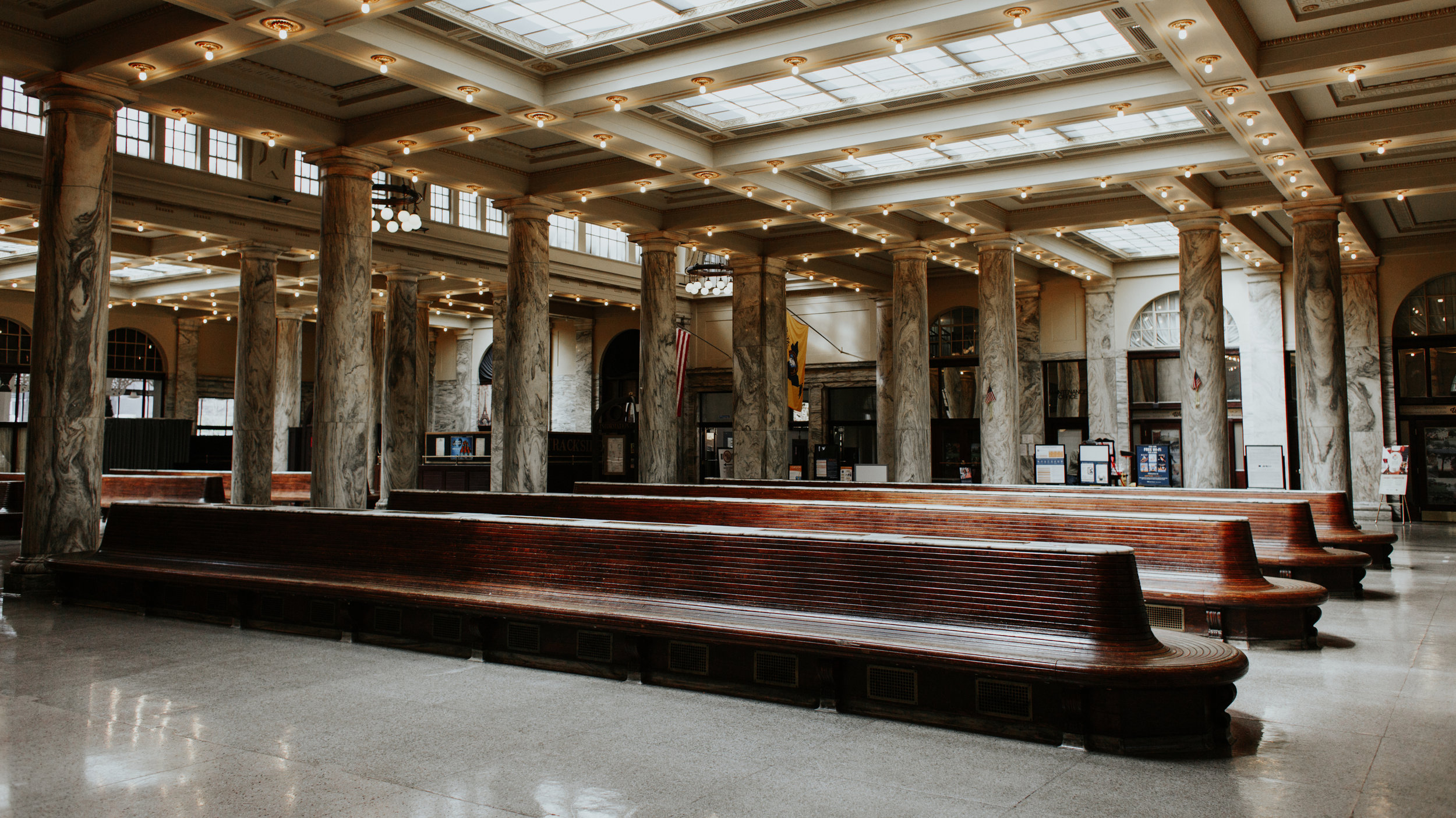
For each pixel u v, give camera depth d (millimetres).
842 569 6027
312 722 5449
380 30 10922
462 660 7129
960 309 28328
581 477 24250
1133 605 5223
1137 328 25812
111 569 9328
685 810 4082
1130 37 11305
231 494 19312
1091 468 21312
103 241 11141
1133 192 18312
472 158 16109
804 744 5043
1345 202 17062
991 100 13594
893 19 10531
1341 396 16609
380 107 13742
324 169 14234
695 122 14516
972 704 5305
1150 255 24969
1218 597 7391
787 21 11125
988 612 5508
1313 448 16609
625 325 32156
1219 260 17938
